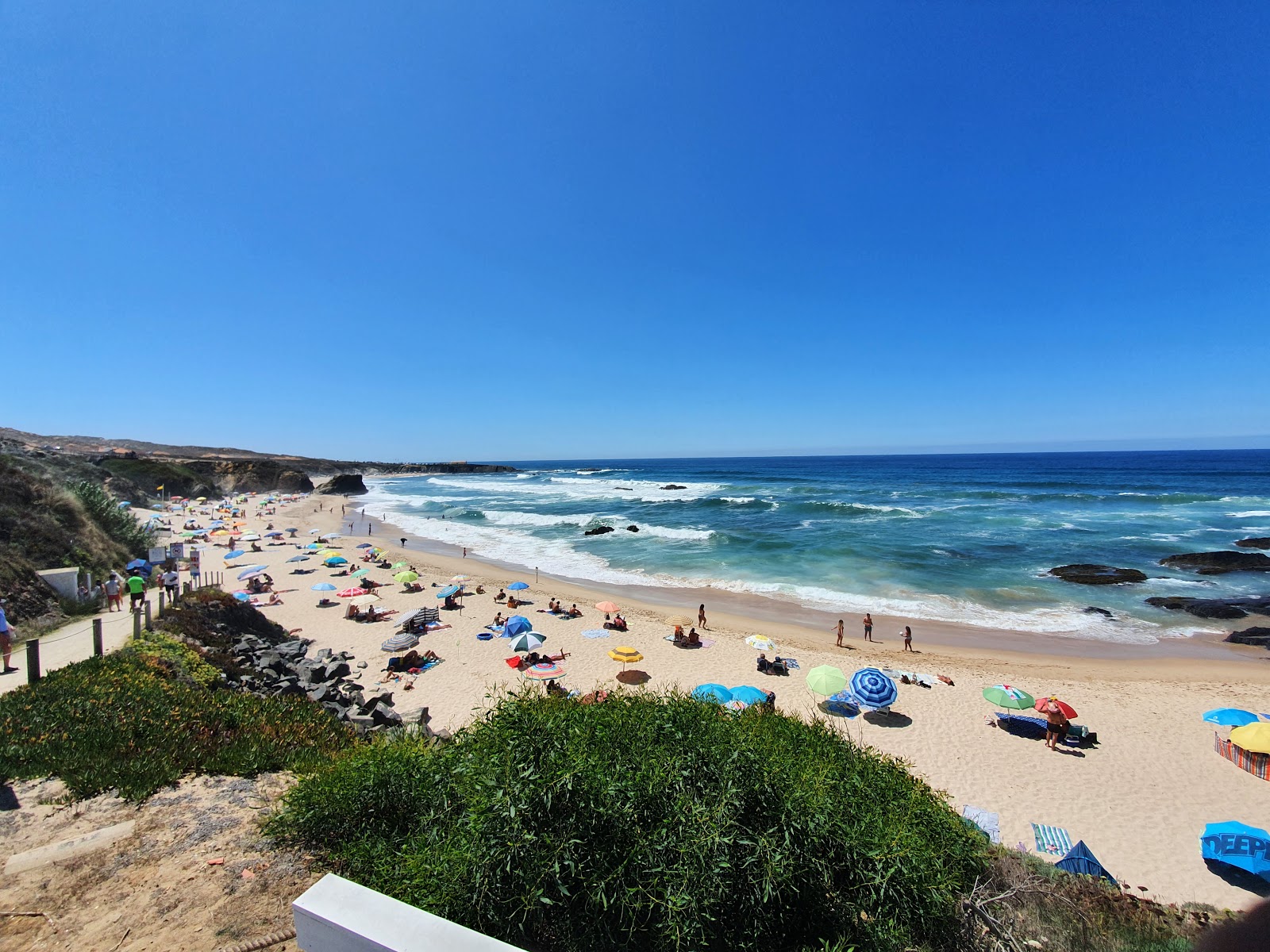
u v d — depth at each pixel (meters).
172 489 64.88
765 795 4.00
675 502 62.25
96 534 19.94
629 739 4.50
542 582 28.64
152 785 5.82
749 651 18.94
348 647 18.80
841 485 83.31
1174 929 5.18
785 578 28.88
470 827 3.74
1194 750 12.79
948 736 13.41
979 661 18.25
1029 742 13.16
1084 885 5.69
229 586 26.66
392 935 2.37
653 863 3.57
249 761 6.66
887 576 28.91
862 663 17.92
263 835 4.91
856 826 4.27
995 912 4.69
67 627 12.95
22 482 18.80
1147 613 23.25
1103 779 11.73
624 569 31.38
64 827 5.12
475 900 3.46
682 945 3.39
